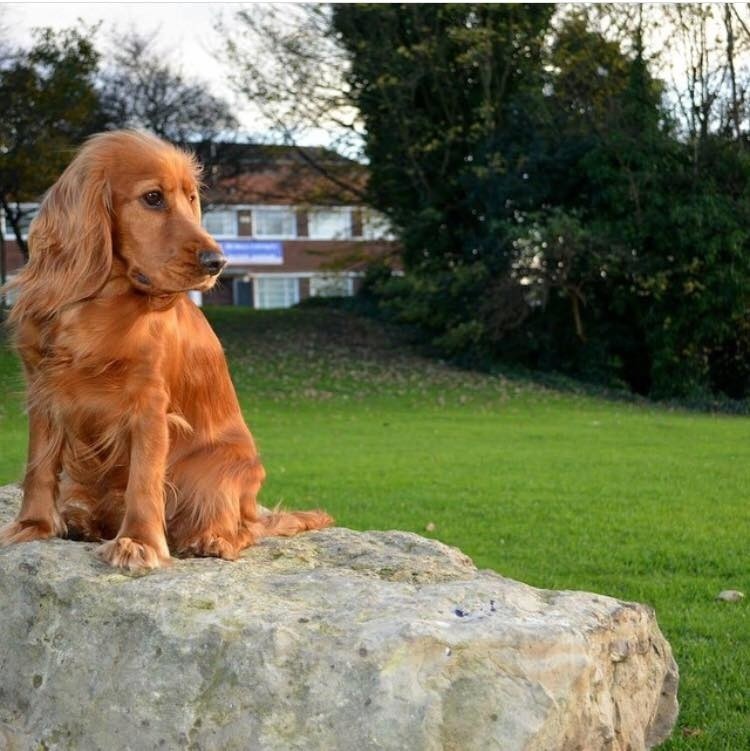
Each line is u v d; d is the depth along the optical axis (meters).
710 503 11.37
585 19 27.88
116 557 4.24
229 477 4.77
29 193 28.78
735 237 25.00
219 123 34.06
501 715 3.45
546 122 27.50
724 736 5.43
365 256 34.56
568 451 15.82
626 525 10.22
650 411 23.45
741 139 26.30
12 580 4.26
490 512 10.88
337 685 3.54
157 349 4.36
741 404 25.02
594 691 3.78
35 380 4.43
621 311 26.73
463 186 28.97
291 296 56.50
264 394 23.36
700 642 6.77
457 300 28.59
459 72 29.86
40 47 28.20
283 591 4.10
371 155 31.08
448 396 23.94
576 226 25.17
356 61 29.59
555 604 4.14
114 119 32.44
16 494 5.88
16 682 4.13
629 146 25.97
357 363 27.53
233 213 55.41
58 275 4.26
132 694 3.79
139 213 4.26
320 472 13.56
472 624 3.64
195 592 3.99
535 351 28.25
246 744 3.56
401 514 10.73
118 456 4.45
